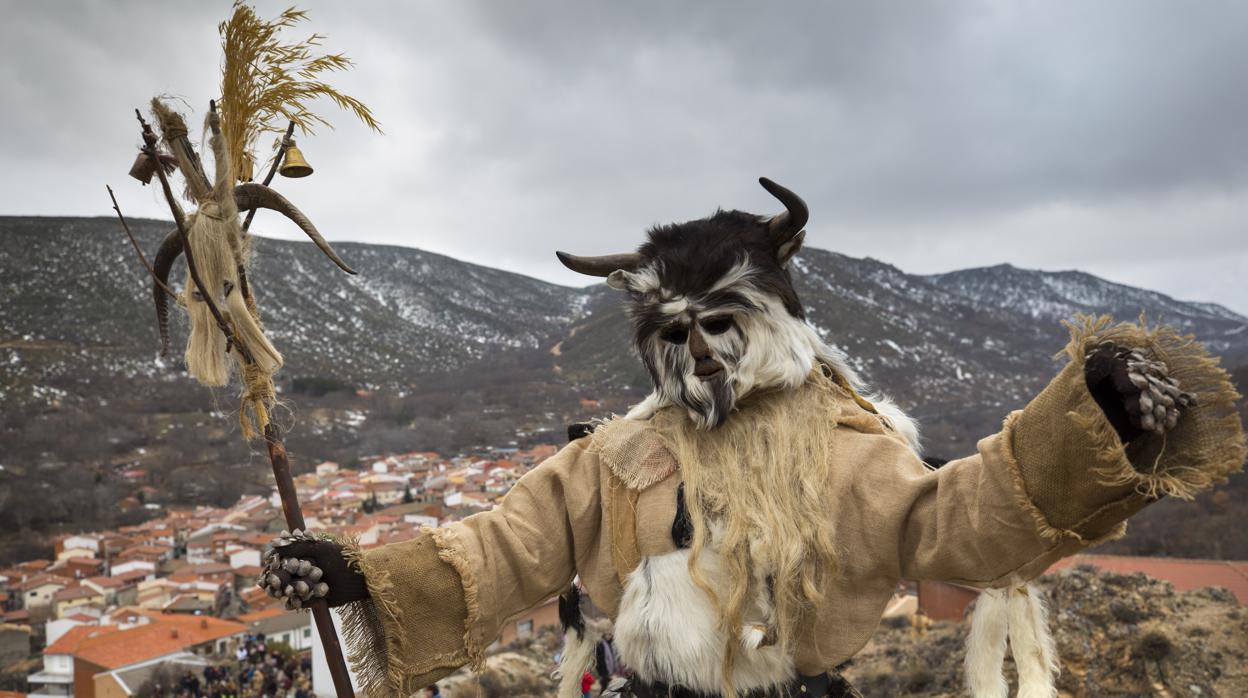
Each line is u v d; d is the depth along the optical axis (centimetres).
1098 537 225
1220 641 1282
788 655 272
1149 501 212
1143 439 214
